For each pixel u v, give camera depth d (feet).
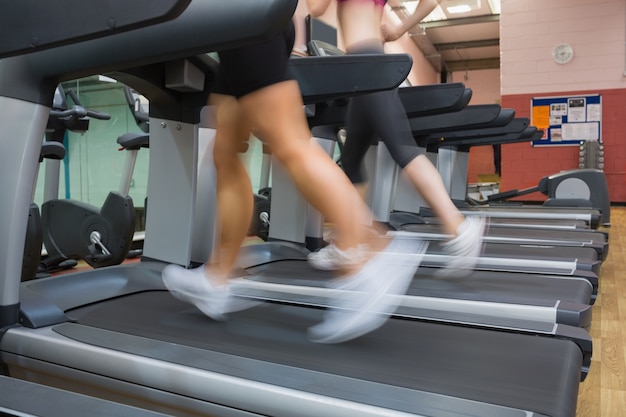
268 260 7.13
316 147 3.81
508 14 25.32
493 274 6.31
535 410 2.63
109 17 2.59
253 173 13.66
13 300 3.93
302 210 7.90
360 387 2.86
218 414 2.97
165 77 5.08
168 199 5.72
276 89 3.68
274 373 3.04
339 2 5.89
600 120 24.45
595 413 3.85
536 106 25.32
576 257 7.16
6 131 3.92
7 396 2.83
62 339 3.64
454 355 3.49
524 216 12.26
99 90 12.44
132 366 3.26
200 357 3.28
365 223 3.98
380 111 5.72
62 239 7.56
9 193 3.90
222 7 3.09
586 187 14.90
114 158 13.02
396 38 7.65
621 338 5.62
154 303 4.79
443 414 2.57
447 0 29.81
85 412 2.63
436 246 7.86
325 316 4.35
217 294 4.37
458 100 7.70
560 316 4.33
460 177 14.78
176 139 5.60
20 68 3.91
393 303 4.50
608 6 23.81
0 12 2.91
